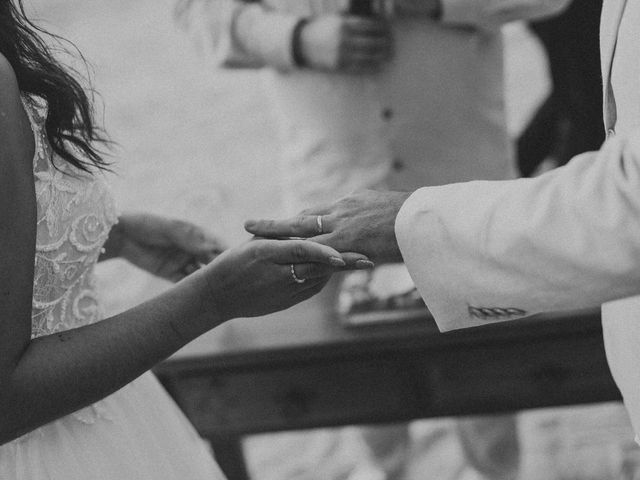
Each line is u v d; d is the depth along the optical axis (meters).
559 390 2.54
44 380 1.46
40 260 1.60
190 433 1.94
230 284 1.57
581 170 1.37
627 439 3.58
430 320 2.55
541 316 2.50
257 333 2.64
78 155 1.68
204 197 5.74
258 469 3.79
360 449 3.79
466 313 1.47
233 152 6.23
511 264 1.38
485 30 3.03
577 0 3.32
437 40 2.98
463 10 2.90
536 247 1.36
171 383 2.64
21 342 1.44
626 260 1.31
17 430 1.46
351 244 1.56
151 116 6.88
